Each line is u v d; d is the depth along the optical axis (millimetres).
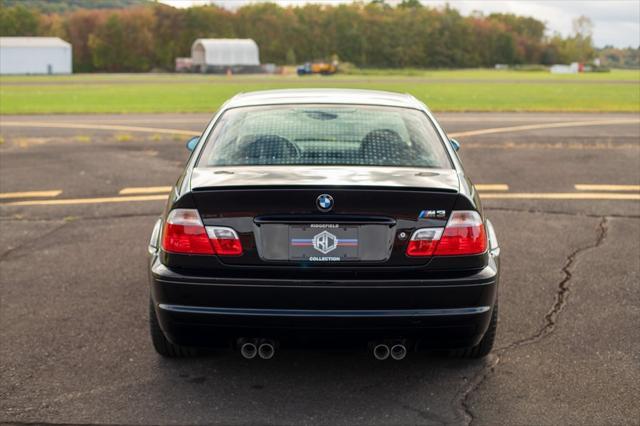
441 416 3029
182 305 2969
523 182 9055
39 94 34375
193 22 143500
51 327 4164
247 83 50844
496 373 3498
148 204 7895
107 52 136625
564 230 6605
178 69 103625
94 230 6707
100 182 9203
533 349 3807
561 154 11406
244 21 149625
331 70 85562
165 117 19172
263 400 3197
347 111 3766
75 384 3373
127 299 4695
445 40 152750
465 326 2973
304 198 2928
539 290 4840
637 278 5121
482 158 10984
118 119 18547
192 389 3320
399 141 3477
